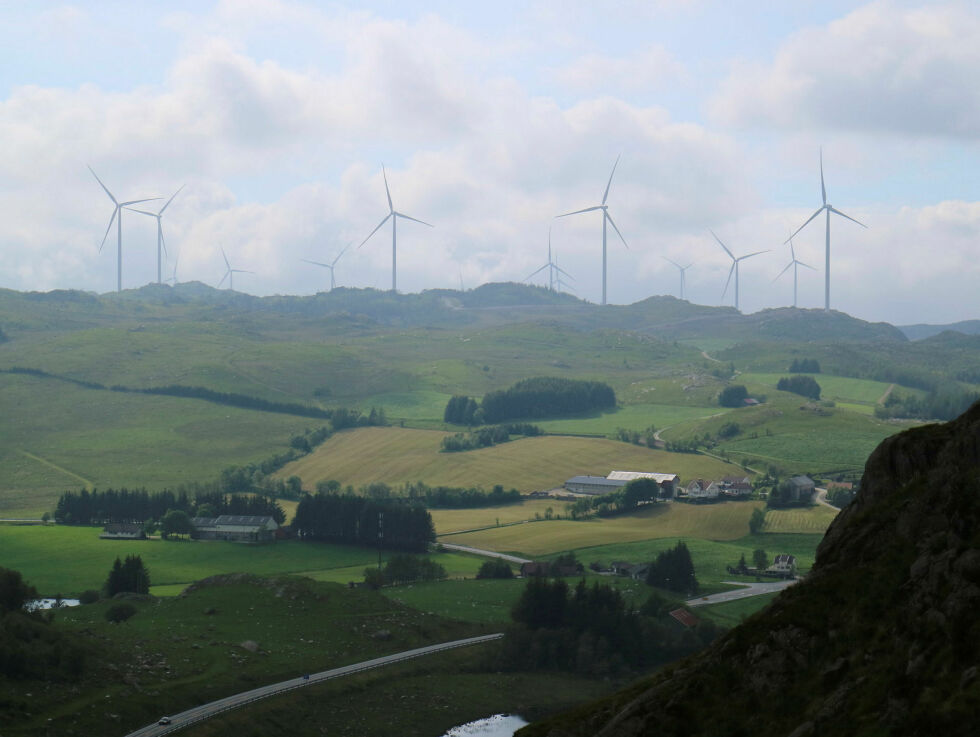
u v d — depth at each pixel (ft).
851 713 185.16
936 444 232.32
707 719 211.82
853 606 212.02
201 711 490.49
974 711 163.73
